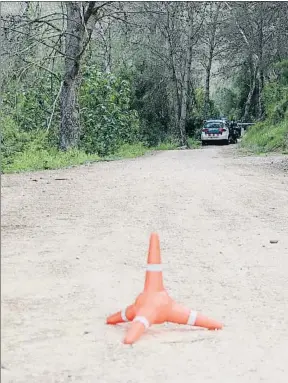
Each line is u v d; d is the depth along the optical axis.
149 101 43.28
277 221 9.79
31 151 22.20
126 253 7.43
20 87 24.00
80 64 25.00
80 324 4.93
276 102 39.06
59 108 26.28
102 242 8.00
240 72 56.72
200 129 49.28
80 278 6.25
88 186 14.20
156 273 5.00
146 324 4.75
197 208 11.02
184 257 7.34
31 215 9.89
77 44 24.55
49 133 25.81
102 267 6.73
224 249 7.80
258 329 5.00
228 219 9.92
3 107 23.39
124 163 22.75
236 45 49.66
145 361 4.29
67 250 7.47
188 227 9.21
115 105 29.59
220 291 6.02
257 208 11.11
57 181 15.30
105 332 4.80
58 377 3.96
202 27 46.94
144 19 37.62
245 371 4.16
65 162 21.89
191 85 50.09
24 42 22.89
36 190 13.22
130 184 14.70
